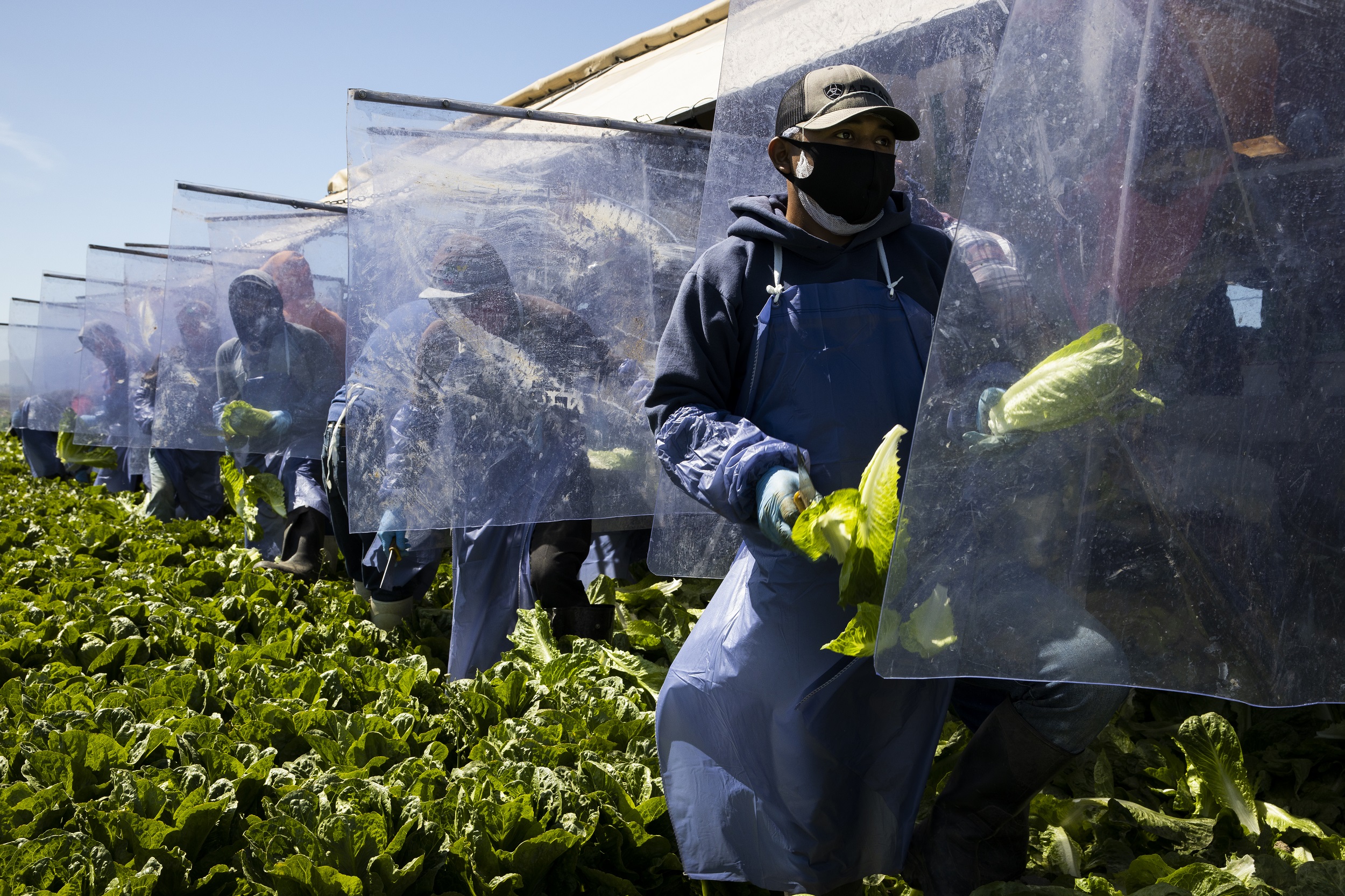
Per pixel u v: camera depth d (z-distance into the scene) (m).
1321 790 2.96
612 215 4.00
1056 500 1.59
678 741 2.19
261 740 2.79
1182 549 1.59
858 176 2.04
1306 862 2.38
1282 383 1.57
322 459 4.42
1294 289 1.56
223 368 5.68
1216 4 1.52
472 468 3.63
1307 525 1.60
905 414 2.07
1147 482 1.58
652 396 2.16
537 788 2.37
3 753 2.61
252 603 4.40
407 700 3.10
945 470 1.59
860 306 2.09
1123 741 3.10
